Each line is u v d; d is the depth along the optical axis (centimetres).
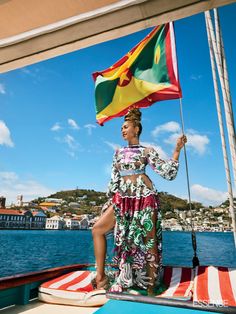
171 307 168
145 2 139
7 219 16738
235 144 313
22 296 244
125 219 240
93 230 243
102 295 228
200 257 8050
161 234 242
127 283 222
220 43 342
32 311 225
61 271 305
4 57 168
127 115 275
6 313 220
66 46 157
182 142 248
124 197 244
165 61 410
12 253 8562
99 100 455
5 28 154
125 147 266
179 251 9019
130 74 440
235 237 302
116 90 446
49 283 258
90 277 278
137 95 432
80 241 13188
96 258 236
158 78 414
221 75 334
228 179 321
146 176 250
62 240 13375
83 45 155
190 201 303
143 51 435
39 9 142
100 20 147
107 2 140
